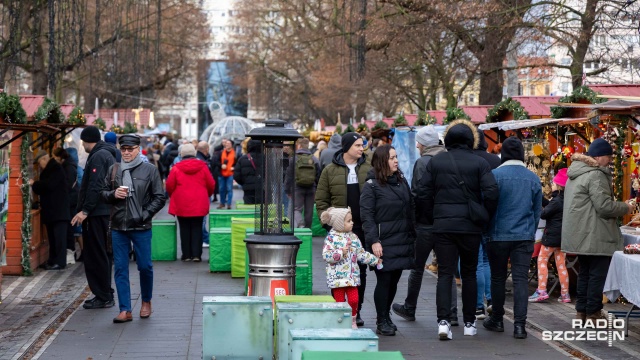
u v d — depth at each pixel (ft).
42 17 75.97
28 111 53.31
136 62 105.19
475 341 33.27
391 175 33.53
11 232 50.75
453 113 63.98
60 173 53.16
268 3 221.87
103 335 34.22
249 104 327.06
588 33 80.28
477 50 90.48
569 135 51.57
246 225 50.29
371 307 40.78
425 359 30.30
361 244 35.19
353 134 35.88
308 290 43.91
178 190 57.26
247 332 26.73
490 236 33.99
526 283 33.91
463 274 33.99
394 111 186.09
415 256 36.83
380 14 95.81
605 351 31.60
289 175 32.83
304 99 226.17
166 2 175.94
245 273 45.14
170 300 42.60
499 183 33.63
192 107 349.20
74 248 57.41
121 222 36.45
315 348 22.57
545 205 42.63
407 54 112.16
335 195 35.73
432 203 33.50
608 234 35.04
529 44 87.25
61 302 42.01
